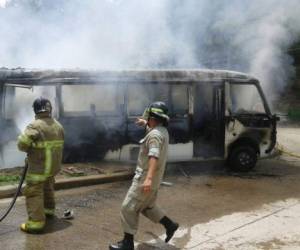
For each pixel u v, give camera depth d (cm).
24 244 477
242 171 896
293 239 522
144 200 445
